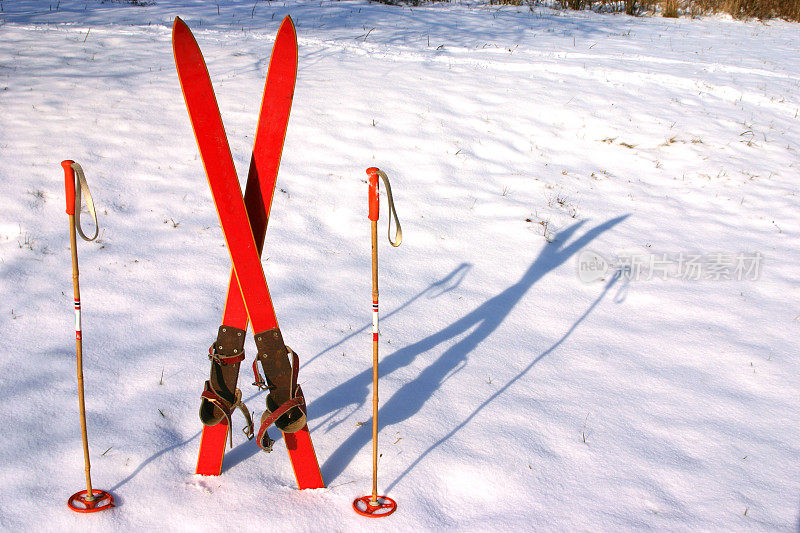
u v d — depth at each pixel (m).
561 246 5.67
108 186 5.63
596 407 3.68
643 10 16.47
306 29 10.88
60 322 4.09
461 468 3.12
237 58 8.77
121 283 4.55
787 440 3.50
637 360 4.19
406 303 4.69
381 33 11.09
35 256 4.72
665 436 3.47
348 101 7.71
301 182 6.13
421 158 6.79
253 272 2.67
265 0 12.87
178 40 2.43
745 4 16.91
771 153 7.80
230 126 6.77
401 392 3.69
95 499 2.76
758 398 3.87
